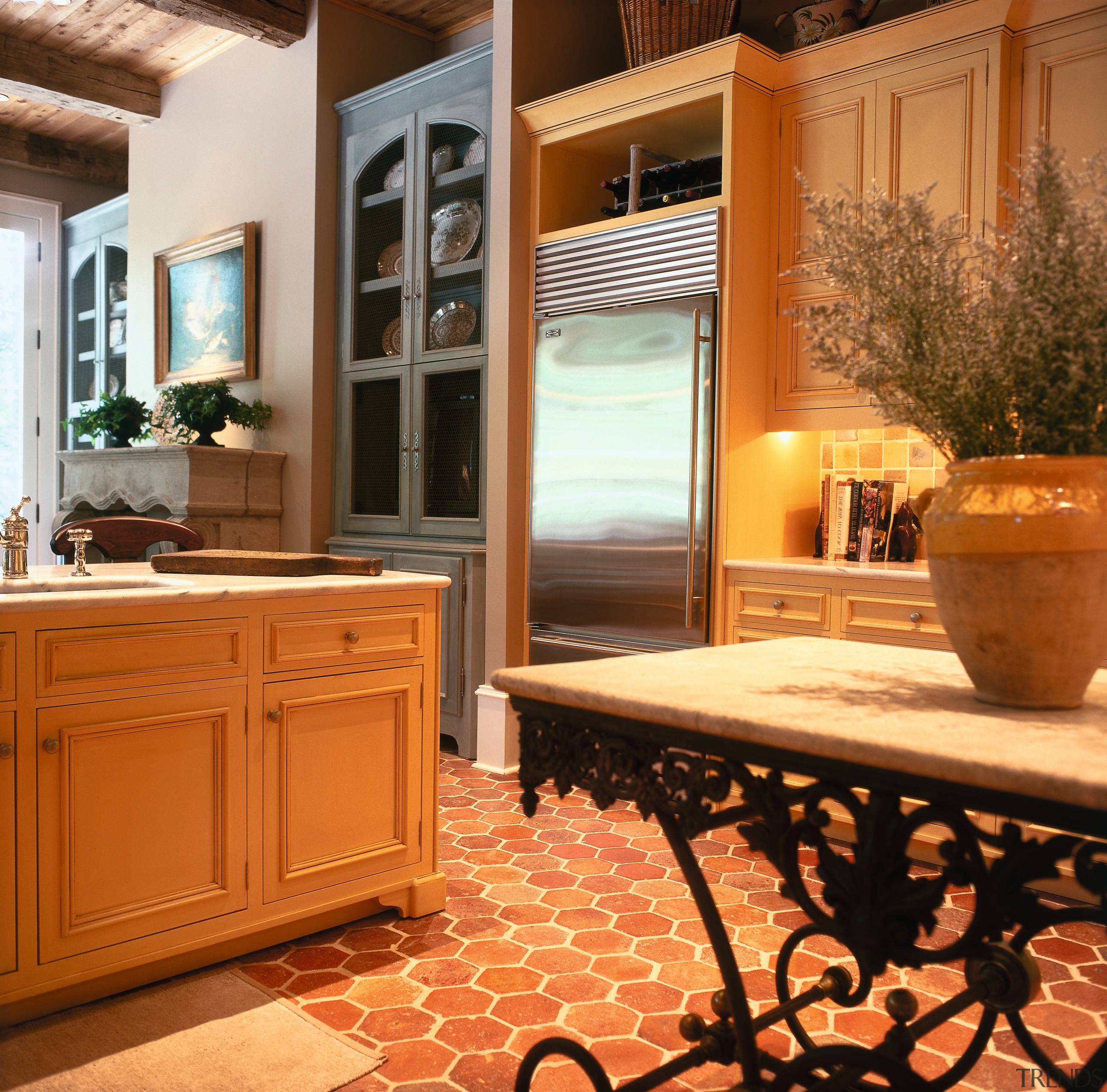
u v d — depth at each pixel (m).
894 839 0.98
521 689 1.30
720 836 3.14
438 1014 1.98
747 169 3.34
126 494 5.01
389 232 4.62
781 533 3.57
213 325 5.38
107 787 1.93
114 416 5.18
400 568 4.34
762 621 3.22
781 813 1.07
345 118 4.80
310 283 4.80
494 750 3.93
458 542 4.23
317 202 4.77
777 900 2.59
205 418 4.78
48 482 7.07
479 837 3.11
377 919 2.46
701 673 1.33
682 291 3.41
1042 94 2.86
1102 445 1.10
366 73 4.96
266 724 2.17
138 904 1.98
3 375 6.86
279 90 5.01
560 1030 1.92
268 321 5.07
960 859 0.94
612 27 4.30
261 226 5.12
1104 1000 2.06
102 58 5.62
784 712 1.07
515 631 3.92
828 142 3.29
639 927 2.41
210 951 2.18
